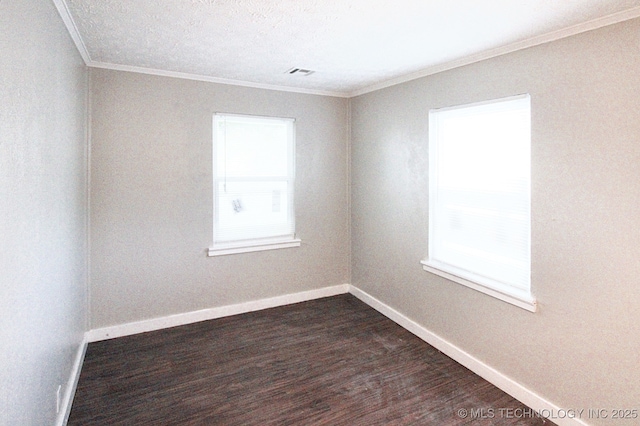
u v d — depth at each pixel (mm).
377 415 2215
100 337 3131
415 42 2354
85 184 2957
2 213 1143
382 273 3770
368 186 3947
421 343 3143
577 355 2043
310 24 2105
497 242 2564
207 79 3410
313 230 4148
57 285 1931
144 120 3191
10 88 1216
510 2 1771
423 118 3143
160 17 2027
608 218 1886
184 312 3484
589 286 1980
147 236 3271
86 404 2285
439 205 3066
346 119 4242
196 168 3445
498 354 2512
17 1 1283
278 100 3818
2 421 1139
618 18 1813
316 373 2668
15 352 1263
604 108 1883
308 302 4098
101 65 2977
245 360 2842
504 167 2496
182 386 2490
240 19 2051
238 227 3752
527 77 2264
